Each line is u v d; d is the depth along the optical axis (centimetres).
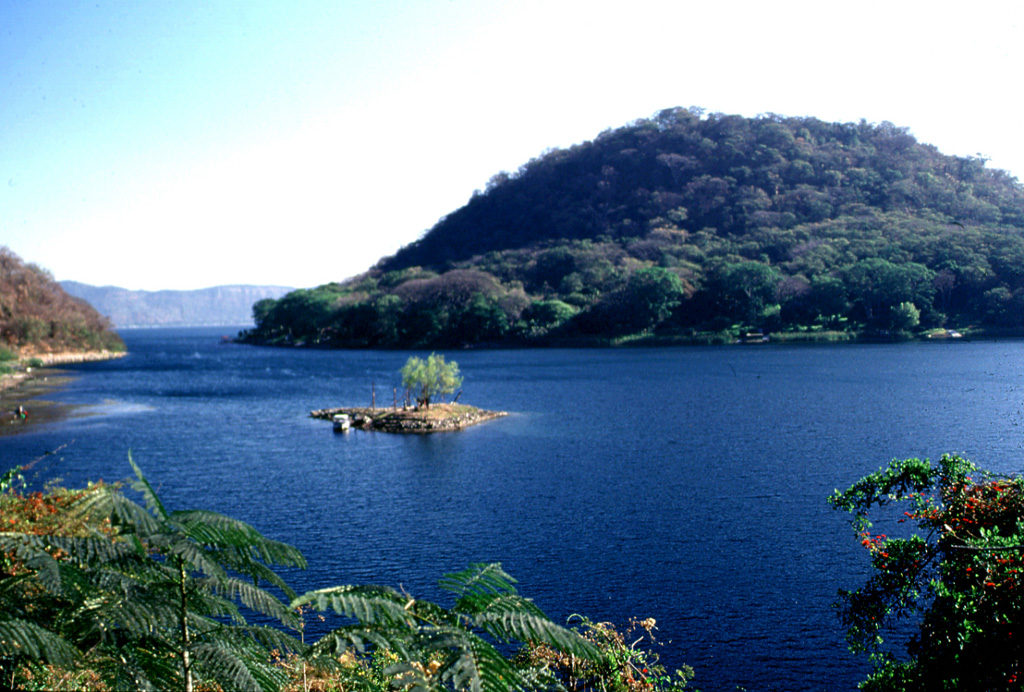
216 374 12362
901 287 13275
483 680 616
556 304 19188
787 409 6638
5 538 608
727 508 3356
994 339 10656
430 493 3841
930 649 1145
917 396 6738
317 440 5709
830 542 2831
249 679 595
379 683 836
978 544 1062
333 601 642
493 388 9275
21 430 6169
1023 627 987
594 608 2261
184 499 3744
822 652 1959
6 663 604
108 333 19550
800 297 16350
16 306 14950
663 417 6450
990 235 12556
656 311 17938
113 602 601
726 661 1923
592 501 3569
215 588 640
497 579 725
